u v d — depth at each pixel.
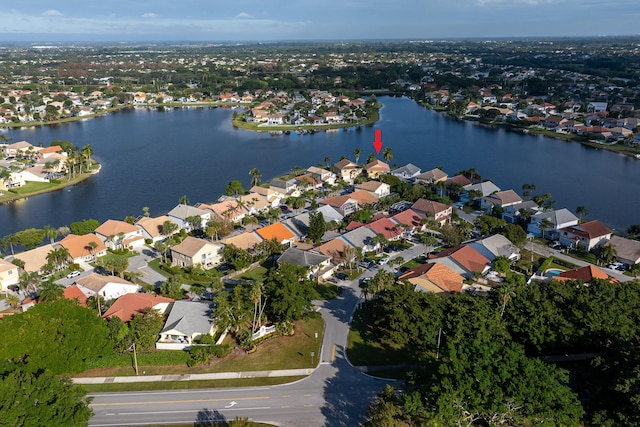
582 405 67.62
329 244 125.81
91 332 80.81
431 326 83.50
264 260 127.38
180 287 107.62
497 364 63.69
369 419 68.12
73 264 123.56
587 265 122.25
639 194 186.75
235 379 79.38
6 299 106.44
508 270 116.88
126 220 149.88
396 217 145.12
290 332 92.00
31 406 60.22
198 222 145.88
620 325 79.69
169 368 82.19
